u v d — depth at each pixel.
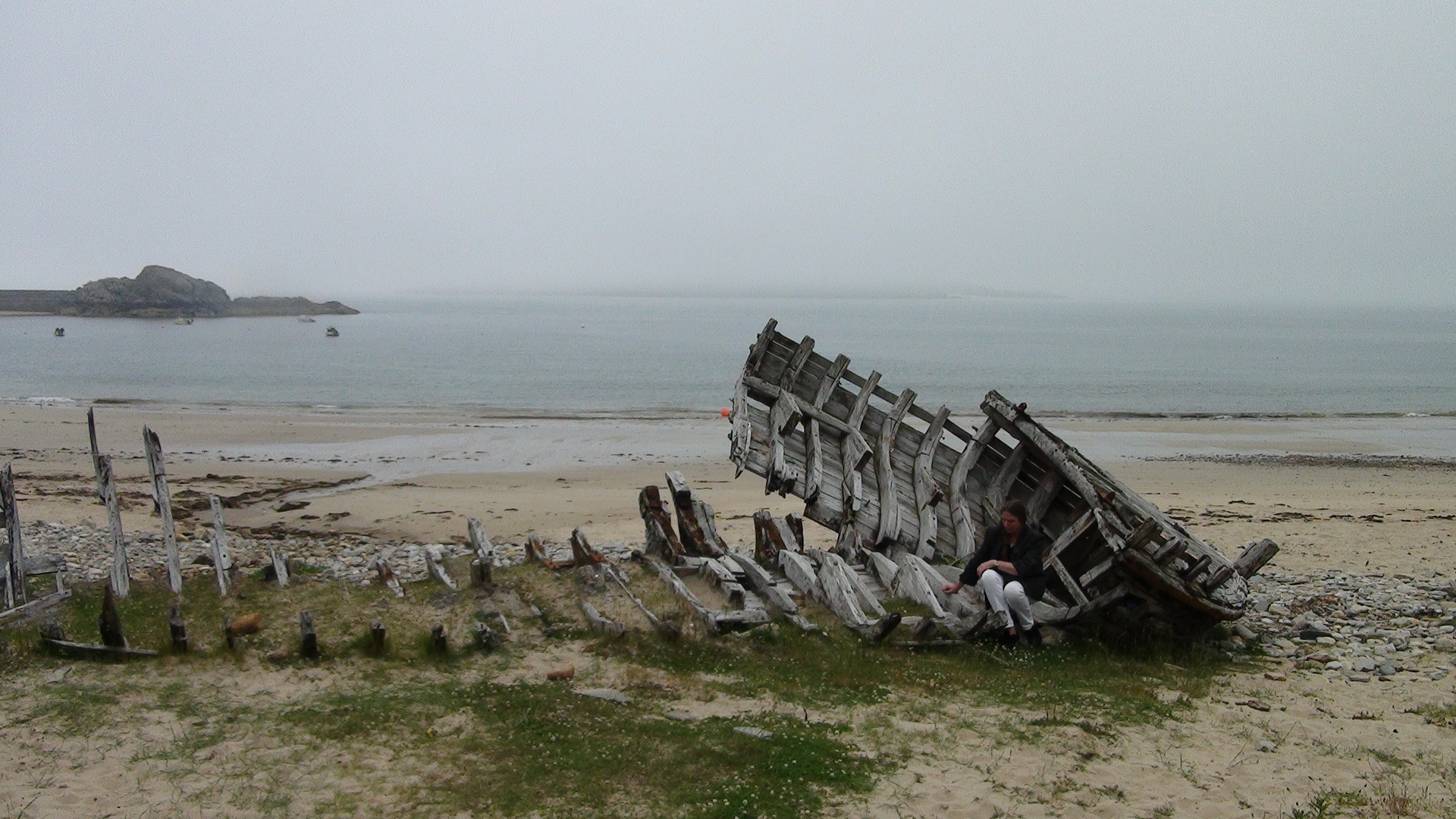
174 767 6.67
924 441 14.32
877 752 7.11
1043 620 10.35
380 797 6.29
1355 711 8.38
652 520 12.41
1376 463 31.22
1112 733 7.64
